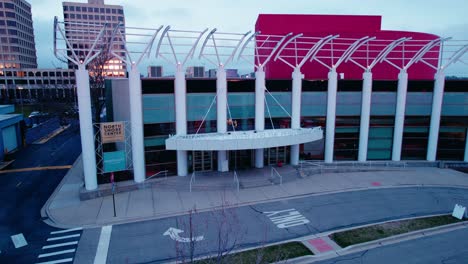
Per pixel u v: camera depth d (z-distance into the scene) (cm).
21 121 3906
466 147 3092
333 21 3578
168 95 2489
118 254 1459
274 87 2823
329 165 2922
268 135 2495
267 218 1841
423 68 3528
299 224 1761
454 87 3025
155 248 1509
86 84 2105
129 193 2259
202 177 2505
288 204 2059
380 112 3023
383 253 1463
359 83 2938
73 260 1413
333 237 1599
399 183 2508
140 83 2345
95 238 1609
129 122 2472
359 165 2952
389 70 3441
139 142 2347
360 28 3594
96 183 2222
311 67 3459
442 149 3127
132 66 2283
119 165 2239
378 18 3584
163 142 2525
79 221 1806
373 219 1831
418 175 2736
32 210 1989
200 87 2577
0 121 3247
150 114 2447
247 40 2572
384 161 3017
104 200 2125
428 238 1609
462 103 3055
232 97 2703
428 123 3061
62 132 5041
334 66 2844
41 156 3453
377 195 2238
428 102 3025
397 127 2992
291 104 2861
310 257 1414
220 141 2266
